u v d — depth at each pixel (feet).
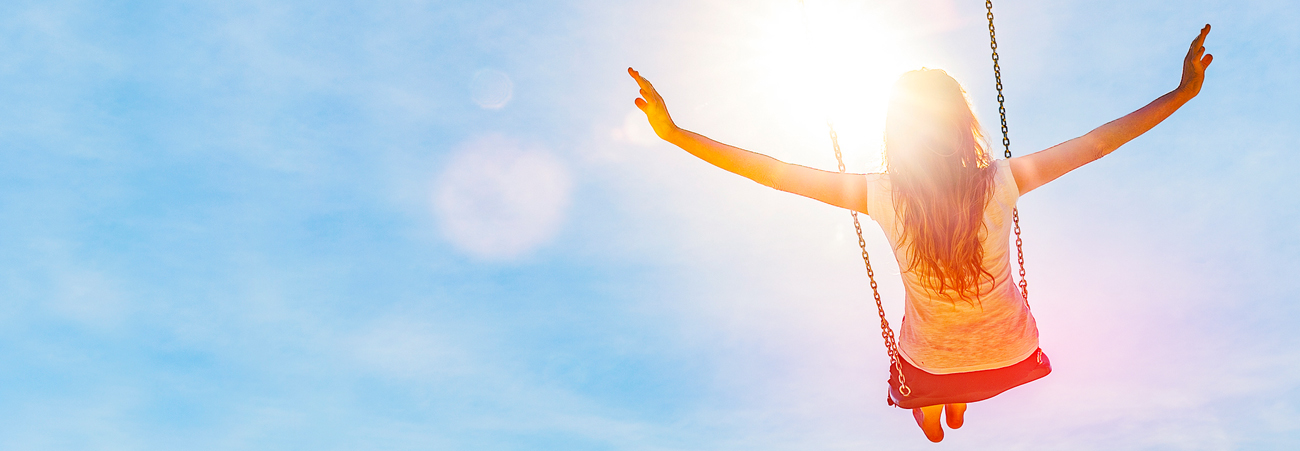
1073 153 6.88
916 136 6.59
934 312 7.22
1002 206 6.79
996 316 7.18
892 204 6.82
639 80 6.86
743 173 7.00
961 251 6.66
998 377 7.45
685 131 6.98
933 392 7.61
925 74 6.78
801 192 6.98
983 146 7.00
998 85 8.31
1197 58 7.38
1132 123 7.04
